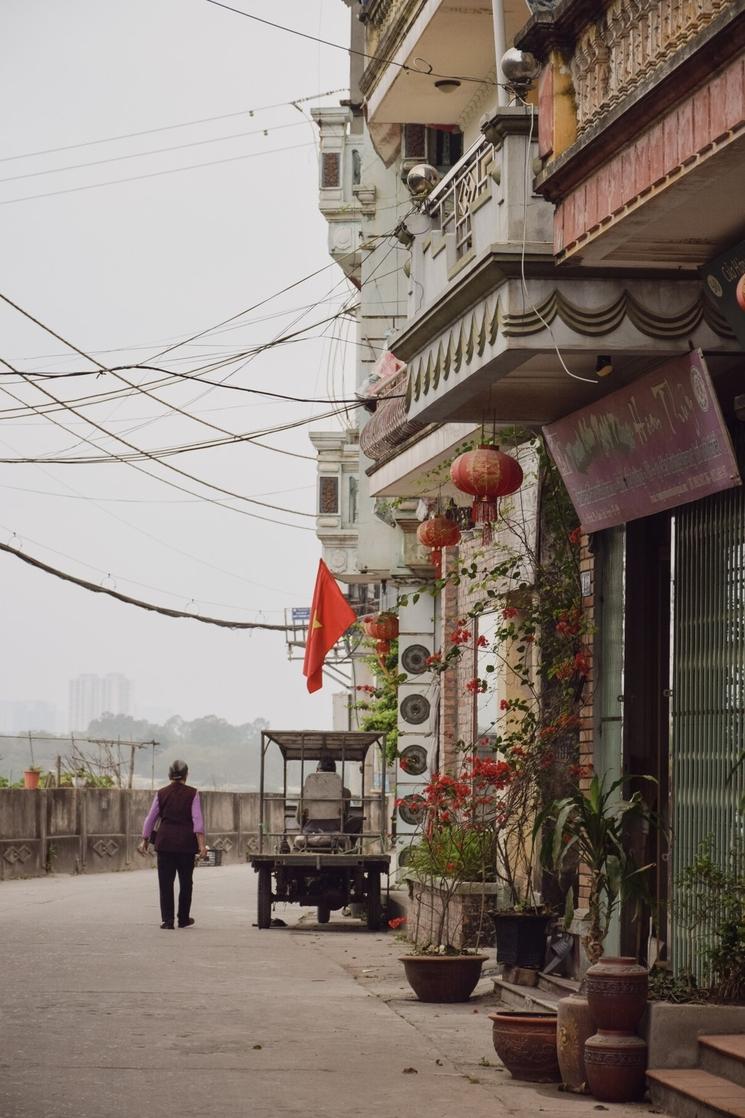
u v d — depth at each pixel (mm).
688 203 8383
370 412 20609
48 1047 9969
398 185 23922
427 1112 8289
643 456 10805
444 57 17094
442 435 16172
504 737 15102
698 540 10789
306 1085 8953
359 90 21734
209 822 39156
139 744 38188
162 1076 9086
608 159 8797
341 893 20172
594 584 12672
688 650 10844
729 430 10547
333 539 32469
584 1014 9086
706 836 10461
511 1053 9367
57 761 34375
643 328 9781
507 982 12906
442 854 15602
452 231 12039
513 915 12789
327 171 30016
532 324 9766
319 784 21359
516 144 10047
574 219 9289
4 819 29578
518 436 14461
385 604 23531
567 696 13047
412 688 21688
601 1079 8836
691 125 7836
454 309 10805
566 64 9352
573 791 13078
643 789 11844
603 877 9766
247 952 16375
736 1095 8141
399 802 21812
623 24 8656
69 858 32125
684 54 7664
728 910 9898
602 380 11211
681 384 9898
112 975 13898
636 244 9203
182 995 12656
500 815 14062
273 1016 11641
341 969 15016
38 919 20156
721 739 10352
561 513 13430
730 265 9297
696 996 9297
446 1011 12211
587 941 9766
